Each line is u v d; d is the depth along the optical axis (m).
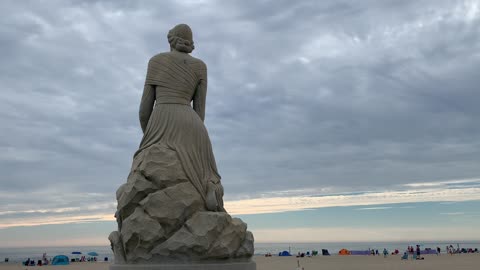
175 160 10.64
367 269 26.67
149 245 10.07
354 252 54.09
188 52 12.08
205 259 10.13
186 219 10.34
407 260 35.06
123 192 10.66
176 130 11.01
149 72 11.62
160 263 10.05
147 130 11.28
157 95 11.45
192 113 11.39
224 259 10.37
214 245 10.14
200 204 10.62
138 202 10.43
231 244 10.43
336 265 30.64
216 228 10.19
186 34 12.00
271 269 27.98
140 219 10.09
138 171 10.57
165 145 10.84
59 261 41.09
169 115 11.12
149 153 10.62
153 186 10.37
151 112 11.64
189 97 11.62
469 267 26.53
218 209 10.97
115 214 11.05
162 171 10.40
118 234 10.84
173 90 11.37
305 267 29.52
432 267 26.91
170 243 10.03
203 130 11.38
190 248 9.98
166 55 11.66
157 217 10.10
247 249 10.88
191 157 10.89
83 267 34.50
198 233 10.05
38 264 38.56
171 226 10.20
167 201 10.20
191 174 10.70
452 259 35.16
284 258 43.53
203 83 11.95
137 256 10.16
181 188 10.41
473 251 51.34
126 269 10.09
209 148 11.44
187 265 9.89
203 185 10.89
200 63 11.92
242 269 10.46
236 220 10.94
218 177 11.48
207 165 11.27
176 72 11.48
